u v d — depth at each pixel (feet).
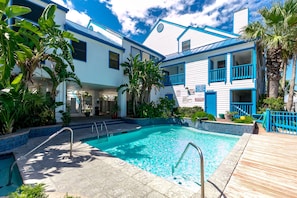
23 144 19.22
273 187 9.84
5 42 13.23
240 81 39.55
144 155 20.88
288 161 13.70
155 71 41.73
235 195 9.07
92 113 60.70
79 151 16.98
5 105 16.70
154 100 56.03
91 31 42.86
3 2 12.85
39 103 22.03
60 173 11.85
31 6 26.07
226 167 12.51
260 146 17.76
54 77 26.14
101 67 38.09
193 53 48.29
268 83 36.73
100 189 9.73
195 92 48.32
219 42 47.26
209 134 31.68
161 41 65.98
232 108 40.65
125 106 44.37
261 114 33.40
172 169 16.47
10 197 7.74
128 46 45.65
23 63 19.88
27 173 11.81
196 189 12.87
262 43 34.09
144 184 10.36
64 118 27.66
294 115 24.08
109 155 15.94
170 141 27.55
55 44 21.52
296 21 27.63
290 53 33.42
